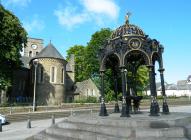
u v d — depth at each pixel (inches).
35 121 1195.9
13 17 1727.4
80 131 521.3
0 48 1621.6
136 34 607.5
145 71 2343.8
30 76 2301.9
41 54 2178.9
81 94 2498.8
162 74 641.0
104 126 498.6
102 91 645.9
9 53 1621.6
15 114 1365.7
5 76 1659.7
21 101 1935.3
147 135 444.5
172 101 2209.6
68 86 2546.8
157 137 440.5
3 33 1620.3
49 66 2150.6
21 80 2353.6
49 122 1128.8
